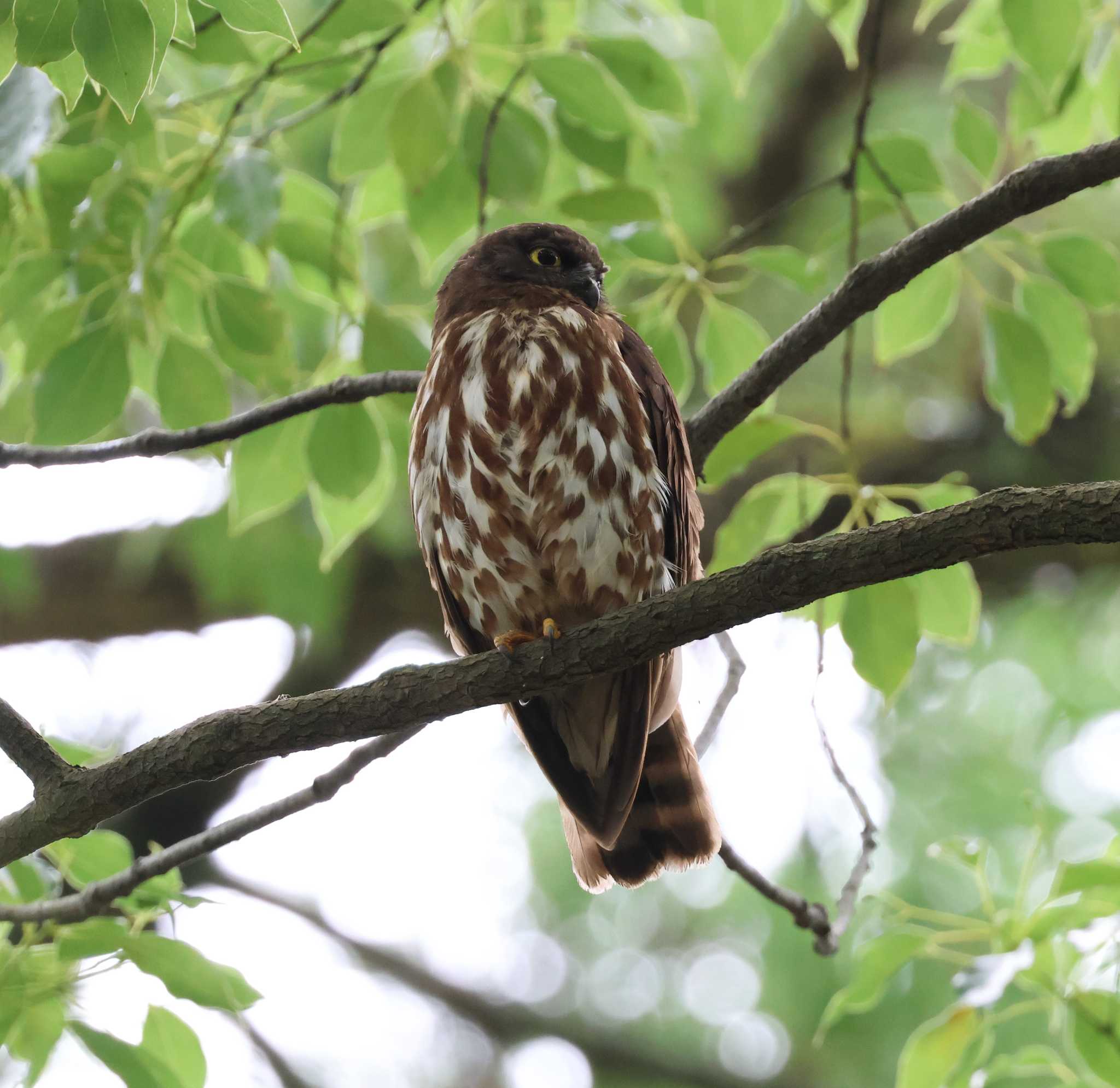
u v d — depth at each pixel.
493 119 8.98
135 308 9.01
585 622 9.01
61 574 15.91
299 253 9.44
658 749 8.85
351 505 9.69
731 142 15.80
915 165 9.12
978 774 17.23
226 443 9.23
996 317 8.95
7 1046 7.67
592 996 18.53
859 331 15.91
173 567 15.98
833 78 17.23
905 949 8.42
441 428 8.85
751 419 8.87
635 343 9.20
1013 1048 13.36
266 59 9.40
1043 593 17.02
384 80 9.48
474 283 9.99
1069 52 8.55
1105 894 8.12
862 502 8.89
